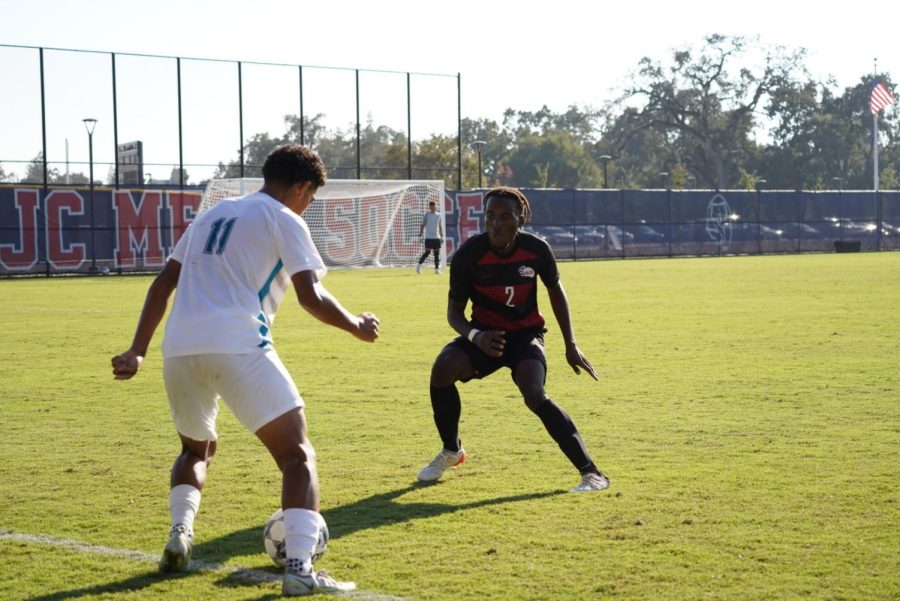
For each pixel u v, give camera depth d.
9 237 39.09
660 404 10.39
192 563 5.55
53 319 21.08
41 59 39.66
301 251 5.23
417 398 11.04
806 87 115.25
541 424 9.47
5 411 10.47
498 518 6.33
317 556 5.36
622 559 5.48
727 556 5.51
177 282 5.47
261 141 45.12
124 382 12.49
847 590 4.96
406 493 7.02
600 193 52.84
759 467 7.60
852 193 61.03
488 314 7.43
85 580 5.29
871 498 6.66
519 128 154.75
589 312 21.00
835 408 10.02
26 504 6.83
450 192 49.06
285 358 14.41
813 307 21.78
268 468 7.83
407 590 5.05
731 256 56.06
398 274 39.56
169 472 7.75
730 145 114.62
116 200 41.28
